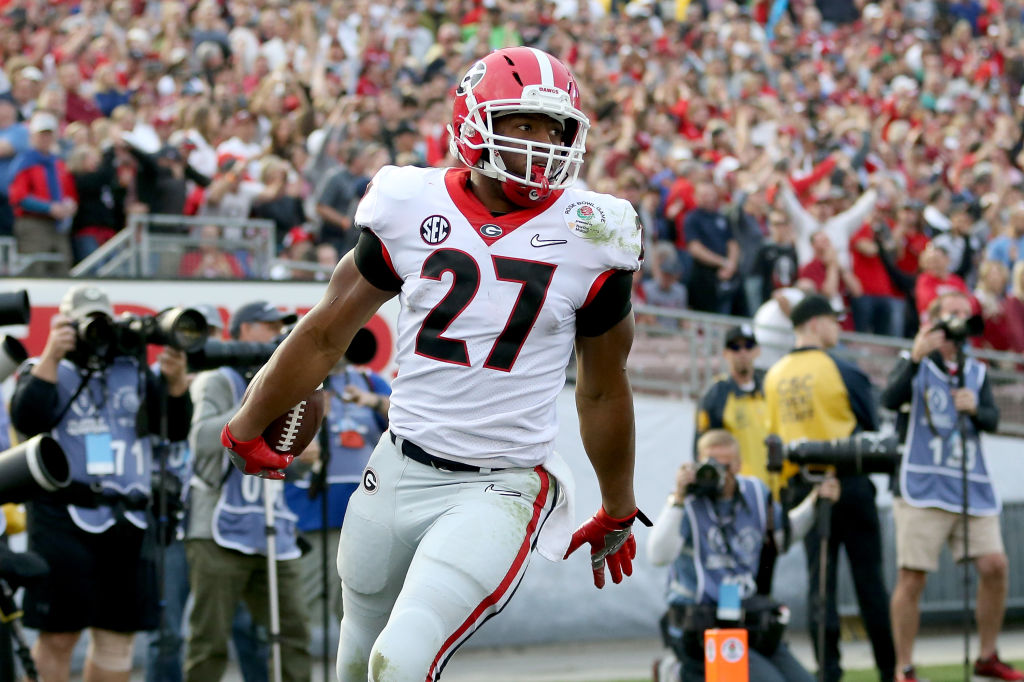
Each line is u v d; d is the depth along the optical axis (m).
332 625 21.91
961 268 34.16
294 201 28.55
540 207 8.23
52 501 15.09
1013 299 31.27
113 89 32.84
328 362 8.56
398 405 8.46
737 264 30.77
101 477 15.32
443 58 40.28
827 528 16.92
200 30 38.34
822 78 48.69
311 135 32.59
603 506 9.38
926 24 55.12
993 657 20.41
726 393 20.50
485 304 8.12
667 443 25.53
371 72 38.62
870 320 32.03
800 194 35.31
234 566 16.09
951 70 51.97
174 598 17.17
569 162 8.13
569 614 24.50
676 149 35.34
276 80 33.53
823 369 19.33
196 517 16.11
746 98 42.59
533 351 8.23
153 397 15.80
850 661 22.83
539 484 8.44
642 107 38.50
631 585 24.98
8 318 14.30
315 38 39.69
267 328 17.30
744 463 20.23
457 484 8.32
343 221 28.05
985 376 20.30
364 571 8.52
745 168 35.47
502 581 8.06
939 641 24.83
